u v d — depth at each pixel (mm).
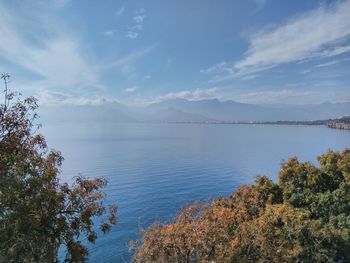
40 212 11539
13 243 10445
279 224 20641
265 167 99312
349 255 20906
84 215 12805
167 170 90688
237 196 27000
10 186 11070
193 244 14633
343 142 187500
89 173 84062
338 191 24656
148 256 14938
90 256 35000
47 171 12195
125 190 65438
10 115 12227
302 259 19547
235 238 15891
